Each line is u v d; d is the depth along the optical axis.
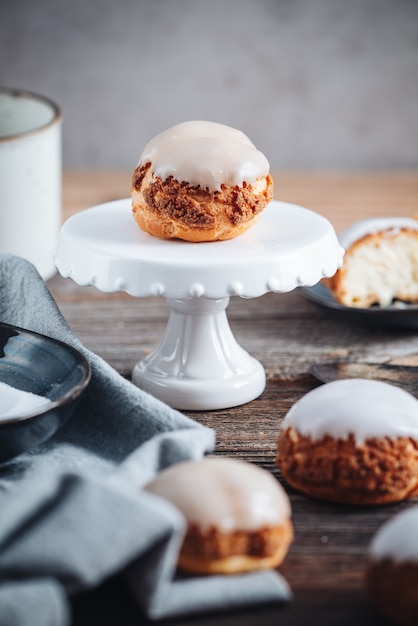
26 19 1.25
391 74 1.30
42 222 0.92
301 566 0.60
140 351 0.83
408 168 1.35
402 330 0.87
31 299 0.74
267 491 0.58
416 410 0.65
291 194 1.18
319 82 1.30
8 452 0.63
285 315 0.90
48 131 0.91
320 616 0.57
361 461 0.63
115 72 1.28
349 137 1.33
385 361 0.81
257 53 1.28
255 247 0.71
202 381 0.75
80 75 1.28
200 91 1.30
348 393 0.65
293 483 0.65
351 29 1.28
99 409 0.69
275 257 0.70
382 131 1.33
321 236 0.73
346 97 1.31
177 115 1.31
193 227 0.71
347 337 0.86
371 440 0.63
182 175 0.71
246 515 0.57
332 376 0.78
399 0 1.27
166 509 0.56
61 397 0.64
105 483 0.57
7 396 0.66
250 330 0.87
